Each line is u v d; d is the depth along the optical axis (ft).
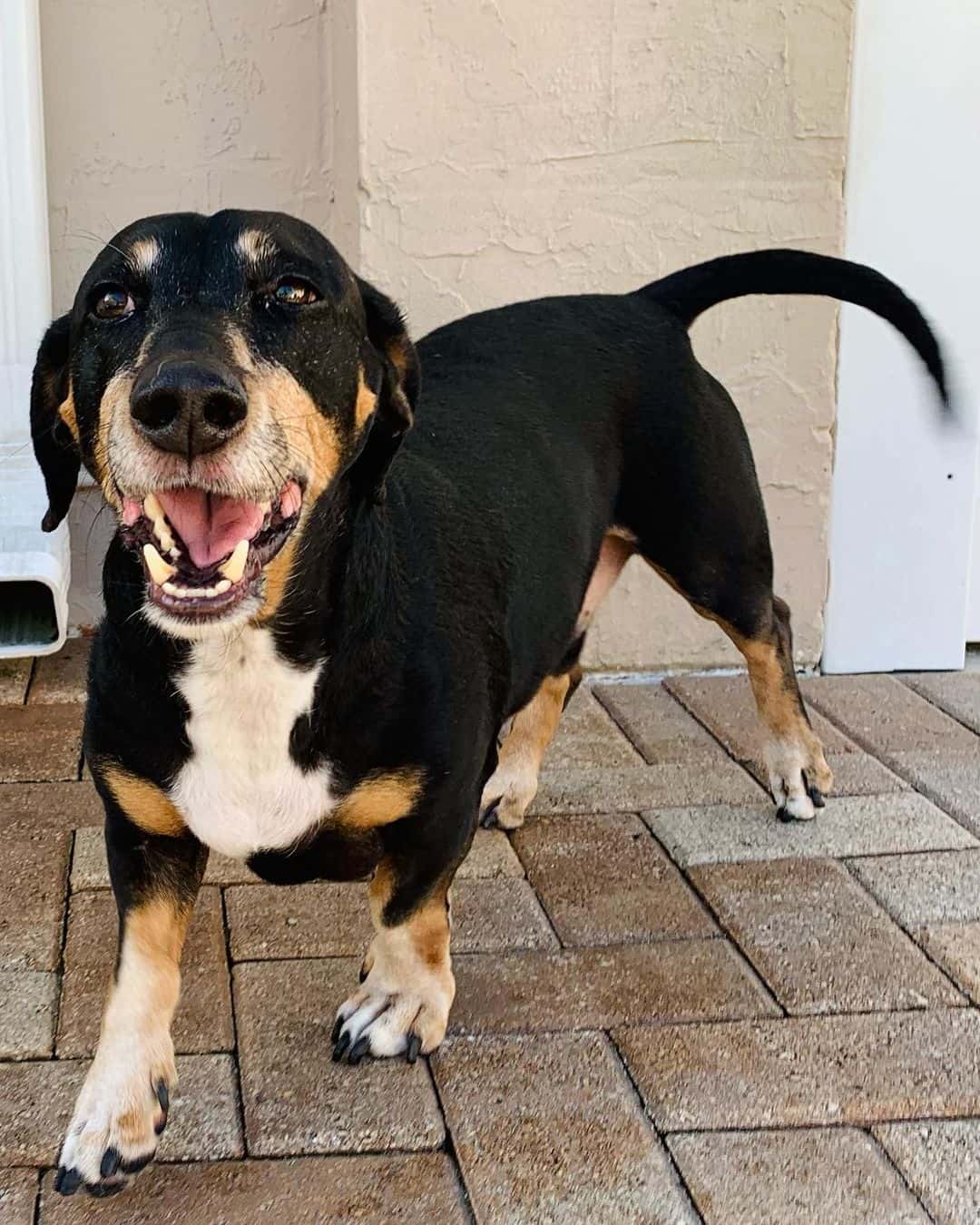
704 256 4.98
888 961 3.42
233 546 2.63
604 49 4.77
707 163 4.90
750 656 4.16
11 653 4.50
